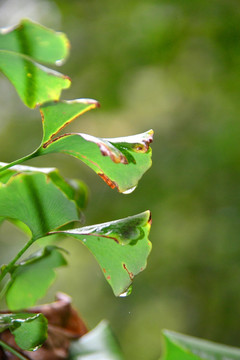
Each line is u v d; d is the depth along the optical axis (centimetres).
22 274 43
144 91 204
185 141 192
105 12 210
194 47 197
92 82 203
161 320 183
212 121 189
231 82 193
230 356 42
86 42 208
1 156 214
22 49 39
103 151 37
